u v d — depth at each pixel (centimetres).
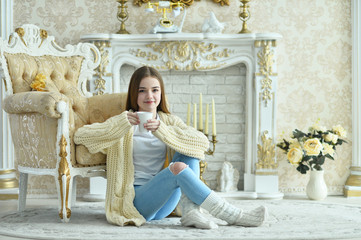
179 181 256
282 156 449
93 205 379
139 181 281
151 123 263
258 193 429
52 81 338
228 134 451
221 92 450
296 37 450
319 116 453
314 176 422
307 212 332
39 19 445
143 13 446
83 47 363
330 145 417
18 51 332
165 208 283
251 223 261
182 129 283
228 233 244
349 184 444
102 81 430
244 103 450
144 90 280
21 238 248
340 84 454
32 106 284
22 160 316
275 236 238
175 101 450
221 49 435
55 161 287
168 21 429
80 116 327
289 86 452
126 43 433
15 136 317
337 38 452
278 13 449
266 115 433
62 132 282
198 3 446
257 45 429
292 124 452
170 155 285
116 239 234
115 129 272
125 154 282
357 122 448
